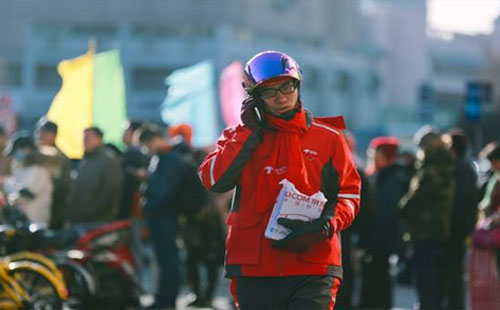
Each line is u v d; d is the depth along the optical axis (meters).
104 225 20.88
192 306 23.39
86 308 19.20
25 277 17.77
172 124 28.39
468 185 19.31
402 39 188.88
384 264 20.55
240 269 10.31
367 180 19.34
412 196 19.14
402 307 23.53
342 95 172.50
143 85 155.25
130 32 154.75
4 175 23.58
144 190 22.02
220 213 23.28
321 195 10.20
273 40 162.75
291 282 10.23
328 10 170.12
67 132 26.75
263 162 10.28
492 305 17.92
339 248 10.46
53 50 154.88
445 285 19.33
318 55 167.50
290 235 10.10
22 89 155.25
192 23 154.75
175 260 21.97
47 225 21.50
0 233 18.12
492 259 17.88
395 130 87.12
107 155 22.17
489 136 82.50
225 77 28.67
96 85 27.62
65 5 155.38
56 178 21.72
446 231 19.02
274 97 10.18
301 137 10.35
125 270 20.56
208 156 10.48
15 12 156.38
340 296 19.44
